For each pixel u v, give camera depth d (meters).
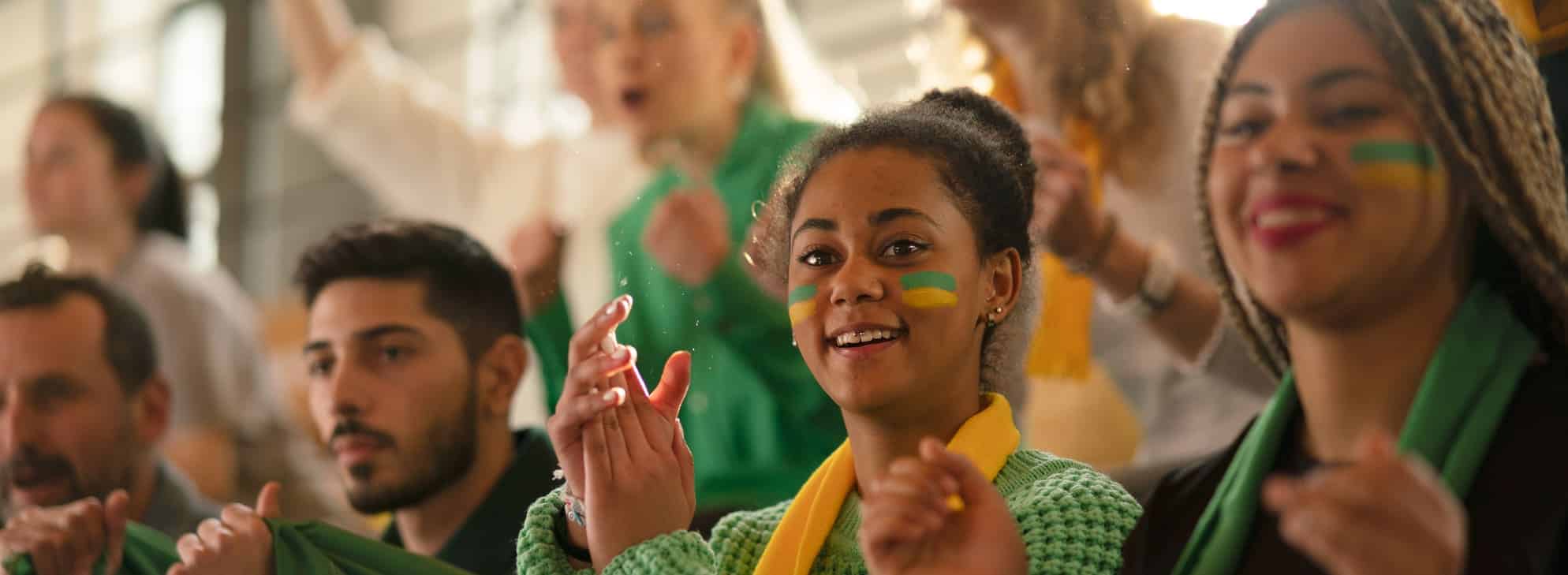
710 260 3.94
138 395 4.11
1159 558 2.08
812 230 2.32
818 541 2.36
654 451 2.37
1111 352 3.74
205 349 5.61
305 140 8.07
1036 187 2.66
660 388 2.44
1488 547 1.72
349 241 3.38
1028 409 3.75
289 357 5.80
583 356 2.34
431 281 3.31
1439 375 1.83
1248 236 1.93
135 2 9.54
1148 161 3.63
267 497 3.03
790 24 4.64
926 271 2.25
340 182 7.81
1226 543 1.93
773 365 3.83
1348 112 1.88
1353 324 1.90
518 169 4.96
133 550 3.27
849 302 2.25
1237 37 2.03
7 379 3.99
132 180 5.86
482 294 3.36
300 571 2.92
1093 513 2.22
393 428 3.24
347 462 3.26
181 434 5.38
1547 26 2.30
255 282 8.20
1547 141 1.93
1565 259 1.86
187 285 5.70
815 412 3.82
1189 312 3.47
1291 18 1.95
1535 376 1.84
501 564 3.15
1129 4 3.62
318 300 3.36
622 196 4.44
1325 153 1.87
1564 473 1.73
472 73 7.20
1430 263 1.88
